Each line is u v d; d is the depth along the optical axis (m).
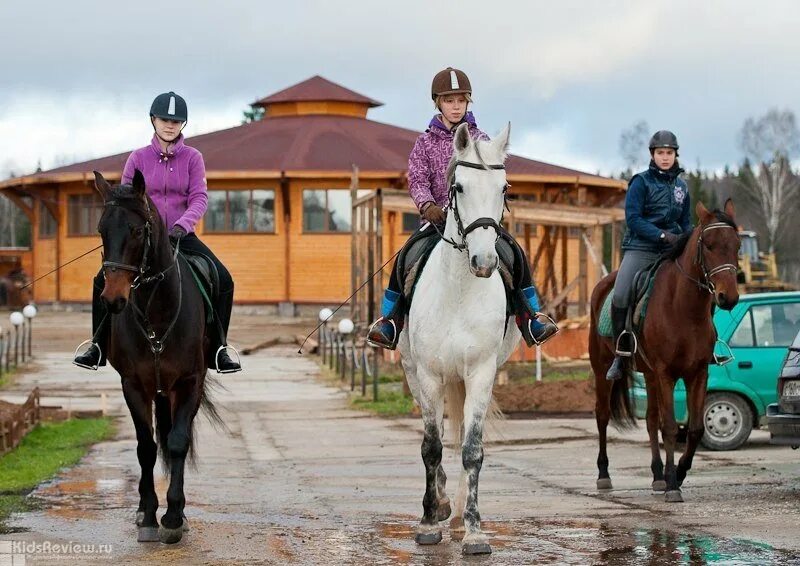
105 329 10.18
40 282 55.59
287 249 50.09
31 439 16.89
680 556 8.53
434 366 9.13
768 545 8.88
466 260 8.80
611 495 11.70
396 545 9.18
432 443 9.27
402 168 49.66
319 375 29.28
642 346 11.94
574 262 49.91
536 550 8.86
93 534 9.73
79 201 53.19
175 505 9.30
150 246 9.27
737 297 11.12
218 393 25.30
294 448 16.53
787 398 11.90
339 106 59.66
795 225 90.94
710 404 15.73
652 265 12.06
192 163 10.70
